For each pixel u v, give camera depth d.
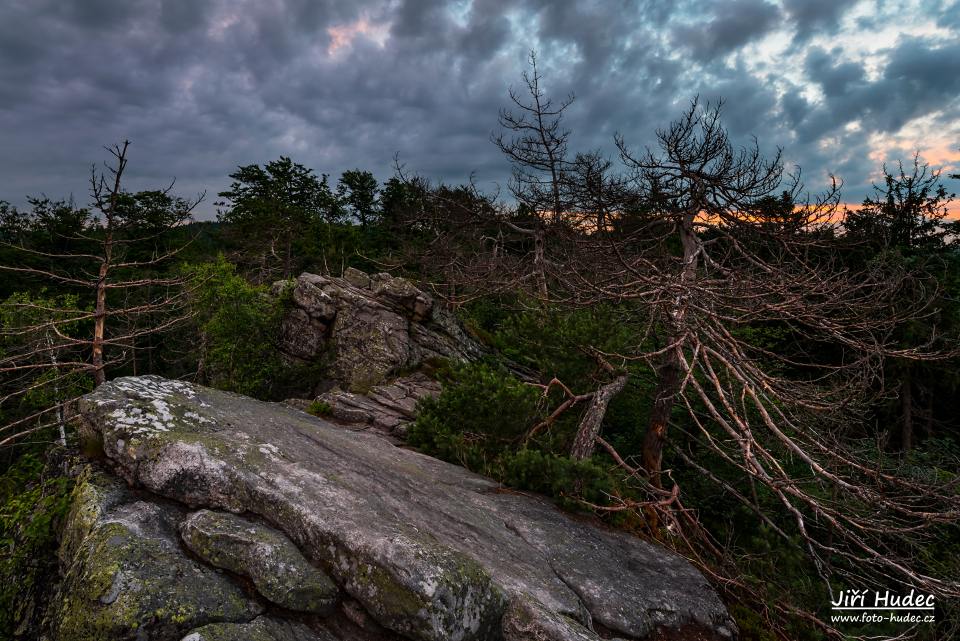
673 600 6.41
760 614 7.33
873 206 17.78
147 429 5.52
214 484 5.03
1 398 12.38
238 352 17.44
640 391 12.23
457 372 10.89
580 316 11.30
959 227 17.20
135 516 4.74
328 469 6.01
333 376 16.50
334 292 17.80
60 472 5.65
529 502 7.87
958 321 14.59
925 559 8.46
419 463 8.14
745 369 8.41
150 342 29.70
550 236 21.33
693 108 10.20
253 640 3.73
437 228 26.08
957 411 18.52
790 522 10.38
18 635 4.60
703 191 10.22
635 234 11.42
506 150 21.73
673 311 8.73
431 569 4.32
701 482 10.91
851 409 8.40
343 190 59.69
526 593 4.98
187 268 18.38
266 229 40.84
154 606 3.80
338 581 4.46
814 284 8.04
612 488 8.42
